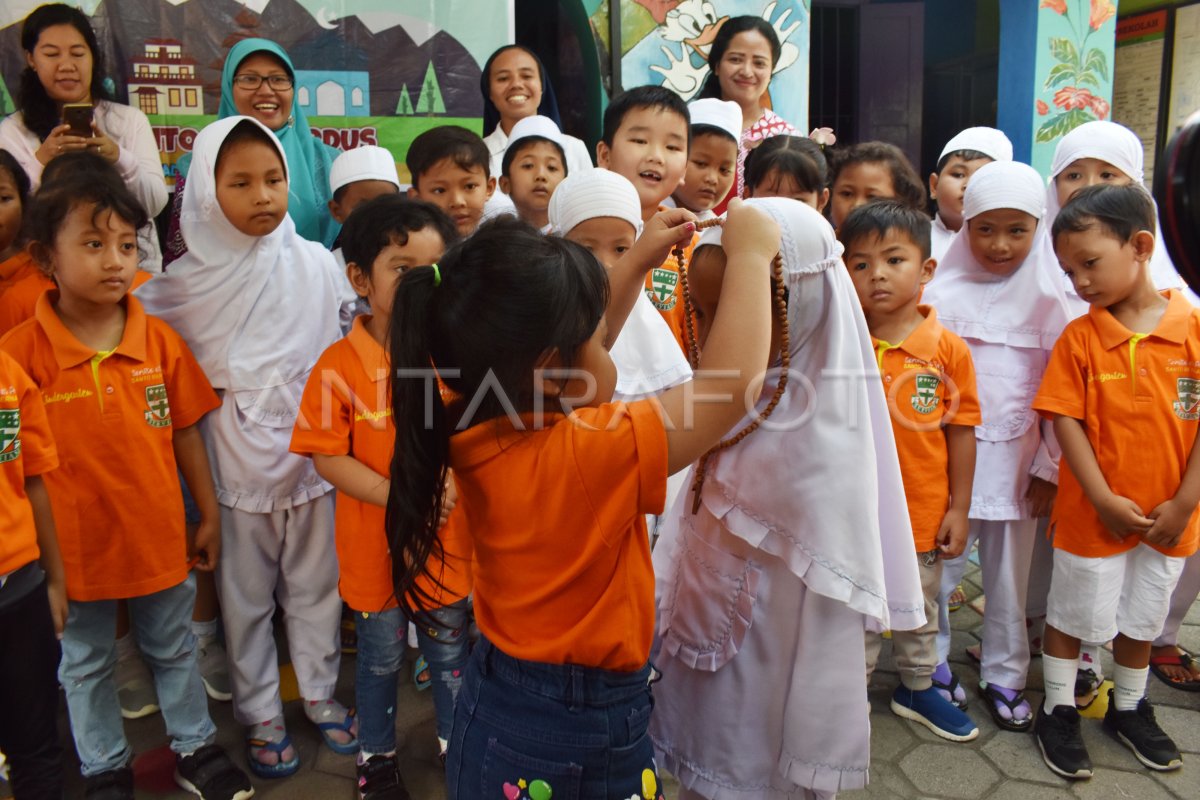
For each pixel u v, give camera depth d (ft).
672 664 5.38
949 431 7.92
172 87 10.79
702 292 4.74
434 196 8.87
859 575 4.55
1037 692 8.70
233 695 7.74
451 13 11.58
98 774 6.88
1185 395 7.19
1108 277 7.31
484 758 4.24
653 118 7.95
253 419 7.55
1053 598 7.75
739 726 5.06
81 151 6.89
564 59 16.57
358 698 7.20
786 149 9.02
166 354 7.14
